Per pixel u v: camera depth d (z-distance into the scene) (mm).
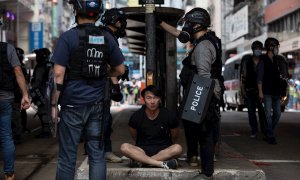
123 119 14859
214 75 5473
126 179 5625
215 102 5434
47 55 10156
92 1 4227
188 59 5562
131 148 5719
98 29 4258
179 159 6391
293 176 6465
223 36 57531
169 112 5922
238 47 49281
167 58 10539
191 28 5527
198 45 5422
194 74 5371
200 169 5625
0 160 7465
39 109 10430
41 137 10570
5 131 5590
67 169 4254
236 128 13062
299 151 8625
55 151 8602
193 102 5324
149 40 6836
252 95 10094
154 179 5605
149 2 6816
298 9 34719
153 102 5777
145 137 5934
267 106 9336
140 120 5906
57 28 58562
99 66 4188
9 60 5598
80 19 4301
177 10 9719
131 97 34719
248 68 9945
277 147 9117
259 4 45156
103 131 4246
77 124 4207
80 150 8344
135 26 11703
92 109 4215
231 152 7012
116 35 6113
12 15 44031
